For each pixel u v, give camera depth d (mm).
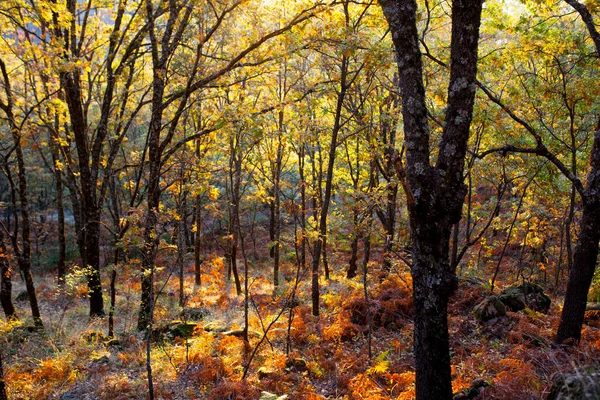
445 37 12062
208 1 9148
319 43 8859
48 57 8180
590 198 6184
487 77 11133
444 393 4016
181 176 9781
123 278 17891
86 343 9078
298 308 11953
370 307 9992
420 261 4035
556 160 6223
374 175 15945
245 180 16125
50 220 34562
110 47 11430
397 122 11508
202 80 9953
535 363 6176
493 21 8812
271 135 9453
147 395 6734
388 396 6320
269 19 10406
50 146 13438
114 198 15805
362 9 10562
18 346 8820
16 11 8672
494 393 5238
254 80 11250
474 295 9805
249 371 7855
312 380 7406
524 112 9523
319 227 10391
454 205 3887
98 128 11680
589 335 7117
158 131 10102
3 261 9984
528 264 18188
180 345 9141
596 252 6320
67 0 10141
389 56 7758
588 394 3037
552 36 8305
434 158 9438
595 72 8742
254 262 23188
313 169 16656
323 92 9922
